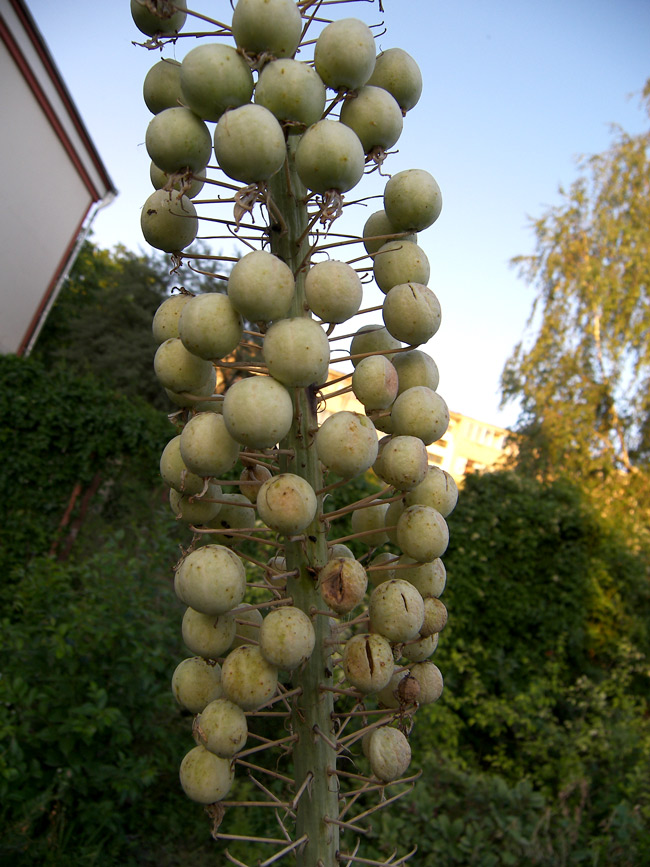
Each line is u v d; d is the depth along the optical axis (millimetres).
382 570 1524
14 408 7234
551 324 15297
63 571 3994
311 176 1223
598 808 4199
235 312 1199
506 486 7254
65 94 10570
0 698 3049
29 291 11789
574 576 6758
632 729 5273
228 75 1204
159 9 1370
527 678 6520
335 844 1350
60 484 7332
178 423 1424
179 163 1265
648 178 15180
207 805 1271
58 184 11641
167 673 3916
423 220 1415
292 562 1347
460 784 3896
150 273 20000
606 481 13211
